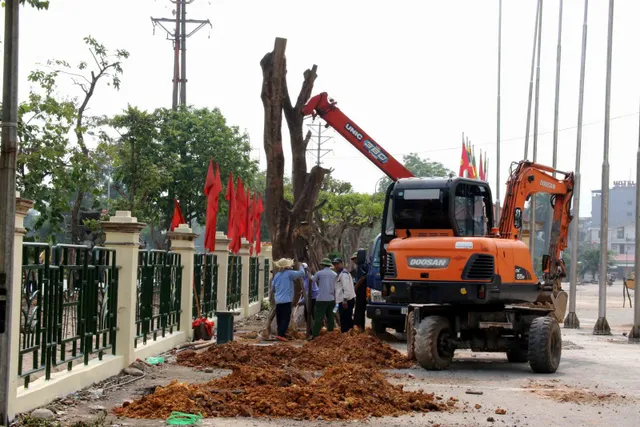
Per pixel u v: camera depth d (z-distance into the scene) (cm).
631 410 1072
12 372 879
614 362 1662
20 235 897
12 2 820
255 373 1130
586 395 1189
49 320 1002
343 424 928
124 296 1269
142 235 4984
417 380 1339
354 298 2027
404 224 1584
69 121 2483
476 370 1496
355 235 4859
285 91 2064
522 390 1239
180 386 1012
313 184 2012
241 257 2570
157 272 1515
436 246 1519
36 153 2384
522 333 1539
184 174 3909
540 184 1842
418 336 1462
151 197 3631
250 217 2572
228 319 1645
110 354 1253
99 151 2772
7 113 819
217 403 989
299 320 2041
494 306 1547
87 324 1134
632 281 4606
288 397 1013
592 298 6166
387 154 2094
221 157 3975
